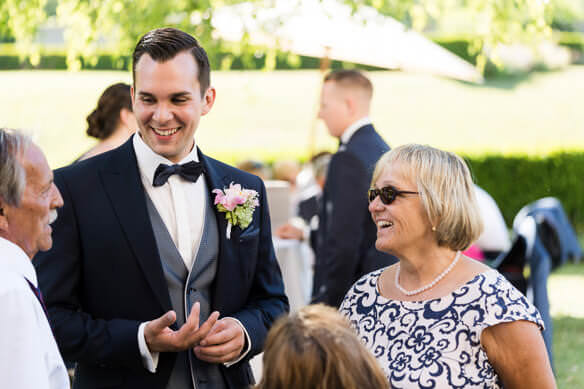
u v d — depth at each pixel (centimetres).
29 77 2017
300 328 133
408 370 180
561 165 1098
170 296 201
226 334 194
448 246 190
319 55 609
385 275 204
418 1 661
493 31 641
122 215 198
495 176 1105
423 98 2203
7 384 143
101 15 605
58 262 194
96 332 189
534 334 179
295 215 644
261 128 1802
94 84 1953
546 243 485
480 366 179
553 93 2356
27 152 158
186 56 196
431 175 188
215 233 209
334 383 128
